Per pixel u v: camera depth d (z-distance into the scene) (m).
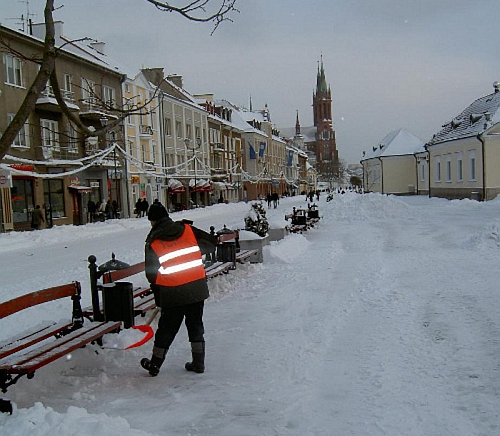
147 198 45.62
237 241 11.84
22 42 29.58
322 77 165.00
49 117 32.03
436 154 50.97
